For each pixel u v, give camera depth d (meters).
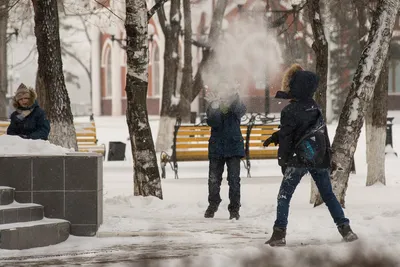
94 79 109.00
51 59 21.52
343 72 76.88
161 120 44.34
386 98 26.27
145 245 13.36
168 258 11.60
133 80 21.55
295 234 14.56
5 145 14.93
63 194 14.52
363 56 19.23
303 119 13.54
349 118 19.20
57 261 11.59
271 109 78.94
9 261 11.70
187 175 31.19
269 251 11.62
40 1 21.44
